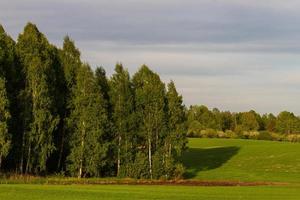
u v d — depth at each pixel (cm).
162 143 9462
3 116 7838
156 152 9200
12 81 8481
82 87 8900
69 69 9275
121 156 9169
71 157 8625
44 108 8450
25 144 8312
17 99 8419
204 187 7031
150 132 9381
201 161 12425
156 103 9444
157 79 9619
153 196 5294
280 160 12319
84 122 8775
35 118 8344
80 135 8769
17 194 5100
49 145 8406
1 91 7844
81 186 6538
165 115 9525
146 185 7362
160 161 9125
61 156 9175
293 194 5872
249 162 12181
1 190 5447
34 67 8444
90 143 8712
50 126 8438
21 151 8312
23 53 8731
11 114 8381
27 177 7612
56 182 7300
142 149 9475
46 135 8419
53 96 8744
